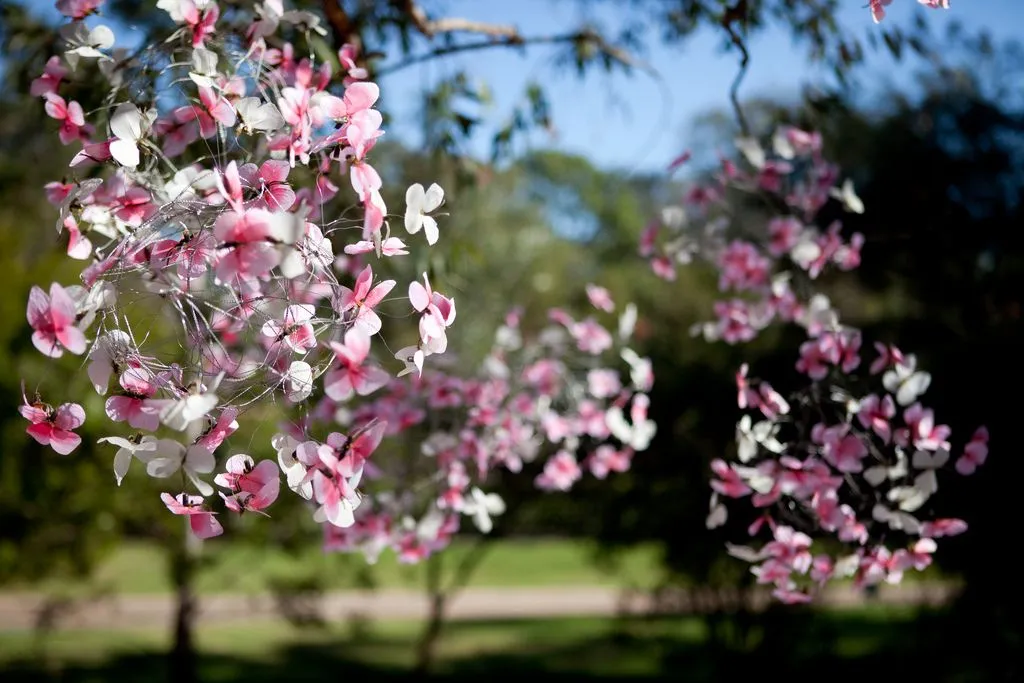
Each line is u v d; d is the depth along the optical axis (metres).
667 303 6.96
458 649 11.58
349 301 1.76
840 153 6.13
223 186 1.57
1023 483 5.11
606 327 7.56
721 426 6.33
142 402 1.66
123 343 1.70
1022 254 5.79
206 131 1.93
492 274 10.88
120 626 12.50
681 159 3.52
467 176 3.74
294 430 2.17
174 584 8.04
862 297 6.06
